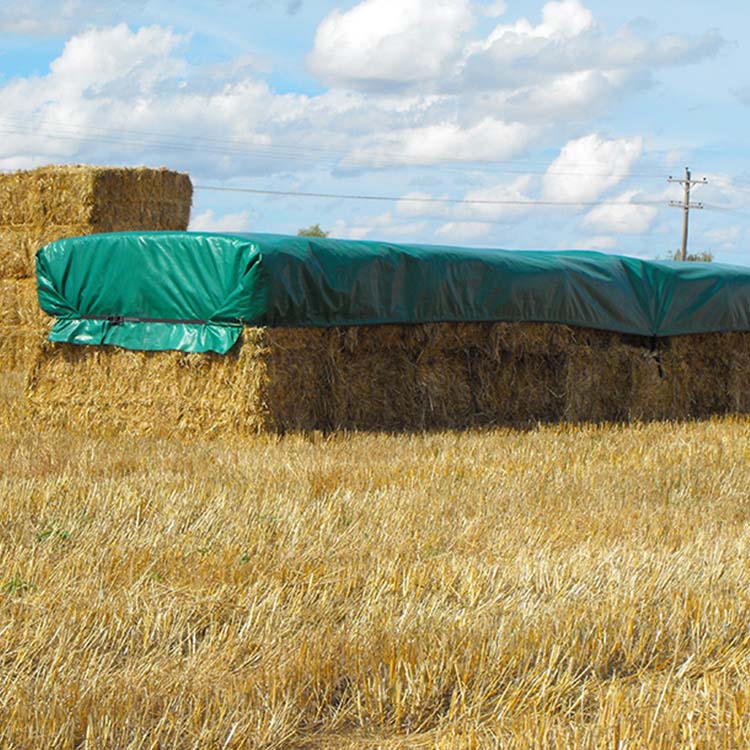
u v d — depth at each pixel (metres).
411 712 6.57
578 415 22.30
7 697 6.36
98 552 9.48
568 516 11.74
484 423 21.12
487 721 6.53
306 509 11.30
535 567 9.34
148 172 29.73
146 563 9.20
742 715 6.38
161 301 18.31
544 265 21.77
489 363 21.28
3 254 29.50
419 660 7.05
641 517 11.84
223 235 17.92
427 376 20.41
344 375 19.20
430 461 15.14
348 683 6.88
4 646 7.18
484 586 8.95
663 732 6.09
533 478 14.12
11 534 10.01
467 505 12.20
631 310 23.05
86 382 19.12
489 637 7.53
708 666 7.50
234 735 6.05
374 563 9.46
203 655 7.29
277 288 17.69
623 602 8.37
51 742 5.87
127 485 12.33
